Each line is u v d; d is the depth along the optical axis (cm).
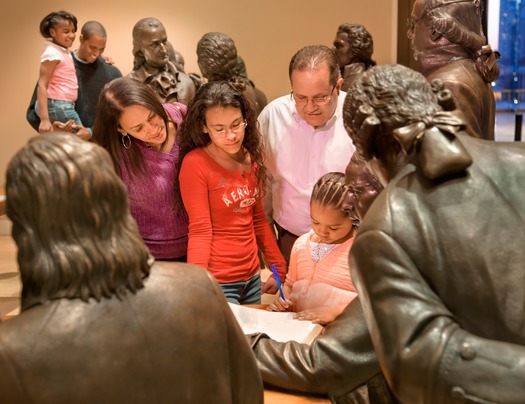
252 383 106
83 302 90
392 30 498
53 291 90
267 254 231
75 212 89
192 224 206
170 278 97
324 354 139
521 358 88
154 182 211
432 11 203
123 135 205
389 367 94
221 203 209
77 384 88
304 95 214
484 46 200
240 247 215
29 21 512
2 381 85
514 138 397
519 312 92
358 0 495
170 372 93
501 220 95
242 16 503
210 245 209
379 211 99
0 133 531
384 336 94
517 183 98
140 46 338
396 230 96
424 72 208
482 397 87
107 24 510
